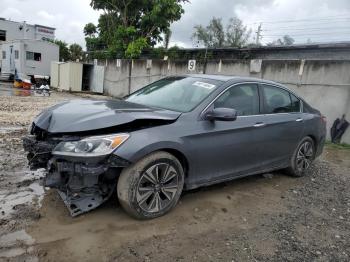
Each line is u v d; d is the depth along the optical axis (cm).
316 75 1018
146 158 343
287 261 310
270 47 1927
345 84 943
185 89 448
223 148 412
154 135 346
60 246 301
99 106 389
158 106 425
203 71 1475
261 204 439
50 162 337
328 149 873
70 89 2325
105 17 2955
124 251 302
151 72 1808
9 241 302
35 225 333
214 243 330
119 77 2098
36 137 374
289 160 541
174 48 2348
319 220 405
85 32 3272
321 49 1766
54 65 2581
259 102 477
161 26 2633
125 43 2600
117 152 320
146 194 352
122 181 340
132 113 358
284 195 481
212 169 411
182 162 384
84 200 348
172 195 376
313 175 597
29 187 425
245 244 334
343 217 420
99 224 344
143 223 354
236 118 409
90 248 302
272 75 1161
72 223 342
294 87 1082
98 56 2798
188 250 313
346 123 941
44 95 1859
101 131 334
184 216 381
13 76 2928
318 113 603
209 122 397
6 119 919
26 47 2916
